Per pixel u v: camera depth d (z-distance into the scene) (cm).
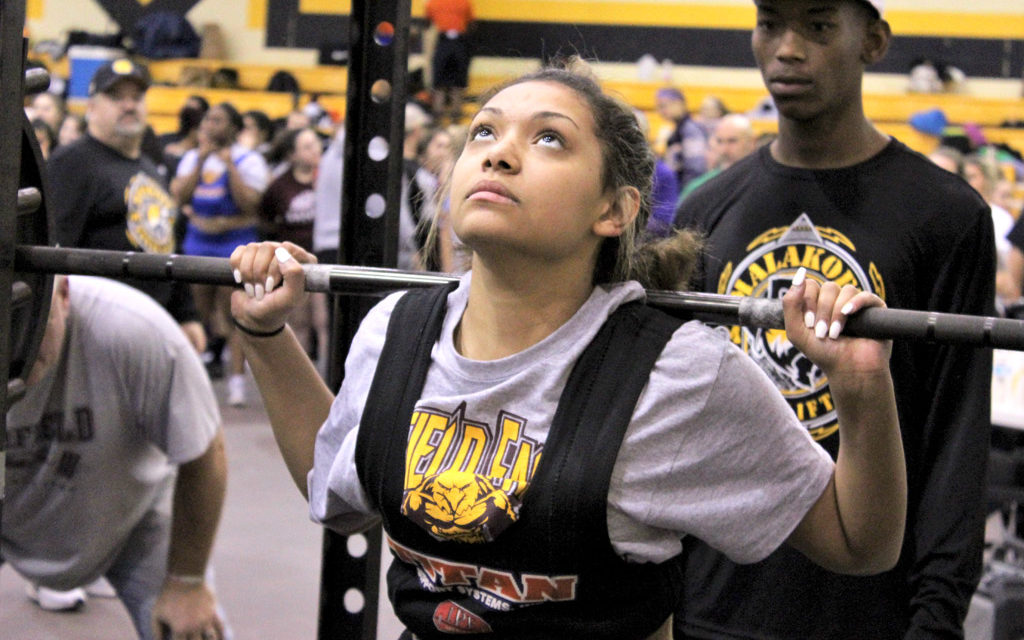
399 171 160
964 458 162
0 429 126
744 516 111
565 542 107
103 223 394
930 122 896
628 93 1166
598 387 110
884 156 176
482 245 111
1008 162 986
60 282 200
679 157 829
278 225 703
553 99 114
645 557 110
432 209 145
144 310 211
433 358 117
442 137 578
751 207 182
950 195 171
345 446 121
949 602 160
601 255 121
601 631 110
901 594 169
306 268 127
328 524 133
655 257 127
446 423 113
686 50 1203
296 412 135
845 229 174
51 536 225
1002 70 1159
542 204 110
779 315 115
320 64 1204
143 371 209
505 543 108
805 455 112
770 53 175
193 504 220
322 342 701
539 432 110
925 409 170
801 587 169
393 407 116
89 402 210
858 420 109
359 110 159
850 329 109
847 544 114
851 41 172
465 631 113
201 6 1235
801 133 177
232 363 659
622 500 108
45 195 137
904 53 1167
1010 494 340
